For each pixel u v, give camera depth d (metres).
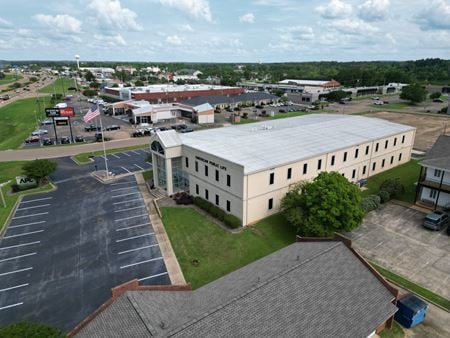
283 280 19.44
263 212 39.38
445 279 28.39
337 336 17.23
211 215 40.41
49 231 37.19
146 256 32.19
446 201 41.03
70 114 77.38
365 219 39.16
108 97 155.12
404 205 42.97
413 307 22.67
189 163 45.06
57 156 67.75
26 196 47.34
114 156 67.25
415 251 32.62
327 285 19.97
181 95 138.00
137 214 41.19
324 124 59.47
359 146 49.84
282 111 123.88
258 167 37.59
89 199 46.03
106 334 17.00
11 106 136.62
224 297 18.64
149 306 18.56
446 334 22.39
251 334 16.19
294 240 34.69
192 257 31.84
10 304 25.83
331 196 32.09
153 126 96.31
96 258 31.92
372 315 19.06
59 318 24.42
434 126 95.88
